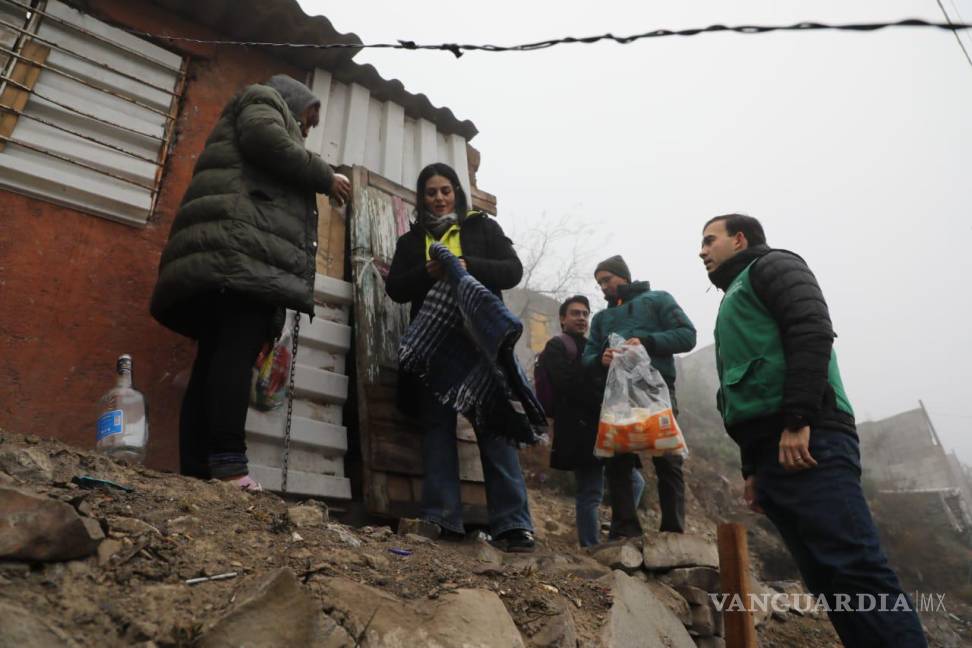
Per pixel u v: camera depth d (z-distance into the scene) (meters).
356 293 3.71
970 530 17.78
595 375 3.86
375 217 4.09
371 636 1.59
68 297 3.15
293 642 1.45
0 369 2.91
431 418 3.12
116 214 3.38
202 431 2.68
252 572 1.65
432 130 5.00
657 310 3.88
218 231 2.56
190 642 1.37
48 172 3.20
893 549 14.34
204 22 4.00
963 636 9.73
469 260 3.14
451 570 2.09
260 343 2.67
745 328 2.32
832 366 2.25
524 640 1.93
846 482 2.07
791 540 2.21
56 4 3.49
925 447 26.81
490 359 2.81
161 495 1.91
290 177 2.77
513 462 3.11
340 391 3.60
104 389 3.12
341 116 4.47
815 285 2.24
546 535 6.86
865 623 1.93
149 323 3.34
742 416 2.25
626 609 2.38
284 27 4.10
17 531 1.40
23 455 1.78
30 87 3.29
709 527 10.09
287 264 2.67
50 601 1.35
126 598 1.43
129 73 3.66
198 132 3.80
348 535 2.12
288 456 3.30
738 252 2.56
